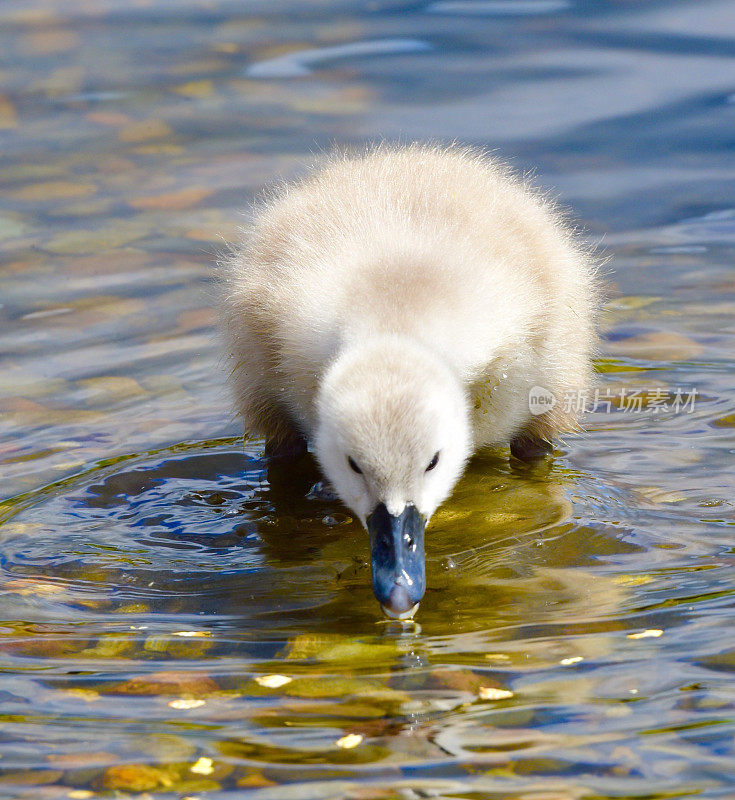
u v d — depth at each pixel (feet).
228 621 29.66
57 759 23.95
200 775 23.36
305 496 36.94
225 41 73.51
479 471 38.09
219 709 25.58
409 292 33.50
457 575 31.42
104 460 38.47
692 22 73.26
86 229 53.57
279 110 64.23
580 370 39.50
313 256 36.29
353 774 23.24
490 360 34.47
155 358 44.14
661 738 23.80
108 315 46.88
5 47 73.00
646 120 61.52
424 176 39.78
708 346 44.39
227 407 41.63
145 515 35.55
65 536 34.30
